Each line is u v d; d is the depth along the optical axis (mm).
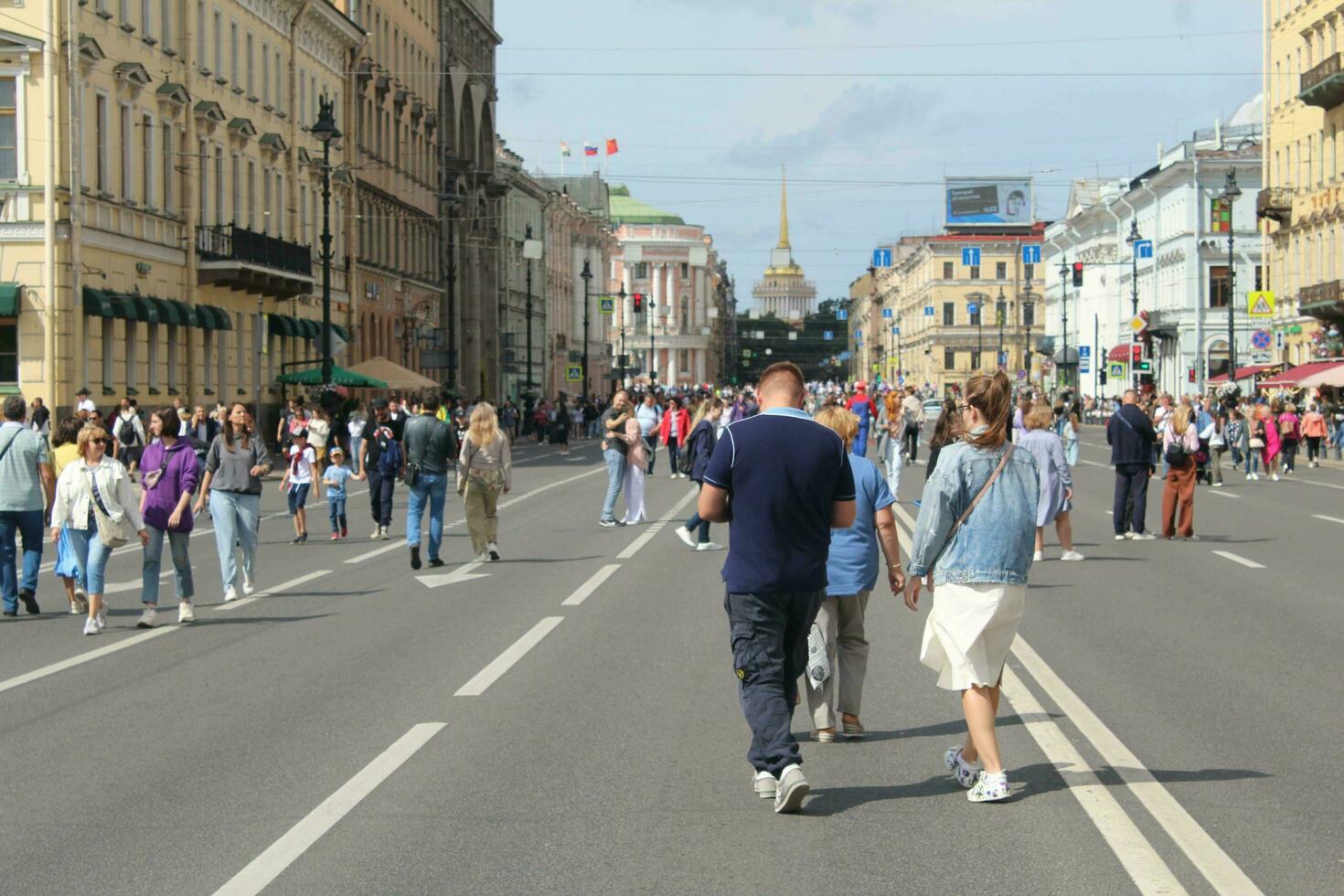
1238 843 7918
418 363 88188
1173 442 26062
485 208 106312
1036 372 158875
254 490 19578
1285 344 80875
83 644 15711
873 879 7367
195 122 53562
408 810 8719
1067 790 9055
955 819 8445
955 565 8711
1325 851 7754
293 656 14492
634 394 56125
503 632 15695
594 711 11484
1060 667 13422
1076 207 139000
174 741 10719
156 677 13508
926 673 13219
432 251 93812
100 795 9234
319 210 68625
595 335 165625
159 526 16906
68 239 43438
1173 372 105250
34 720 11602
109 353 46469
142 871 7621
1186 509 26141
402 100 84312
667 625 16031
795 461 8672
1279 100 83062
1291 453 52188
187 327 52781
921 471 49594
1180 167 102375
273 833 8289
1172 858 7660
